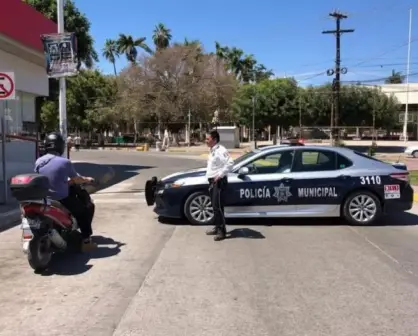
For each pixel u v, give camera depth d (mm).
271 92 55844
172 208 9820
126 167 25703
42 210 6402
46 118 56219
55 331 4594
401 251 7691
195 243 8195
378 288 5855
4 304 5328
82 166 25953
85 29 34000
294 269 6645
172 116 60688
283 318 4902
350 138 81750
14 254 7531
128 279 6188
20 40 15789
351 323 4781
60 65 14672
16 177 6344
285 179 9664
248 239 8492
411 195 9906
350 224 9797
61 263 6945
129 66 61312
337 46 45719
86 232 7488
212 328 4648
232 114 63344
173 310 5117
